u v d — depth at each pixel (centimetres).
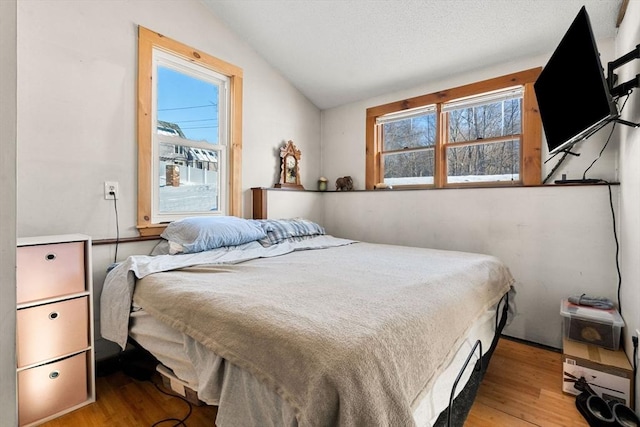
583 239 211
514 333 239
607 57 207
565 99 177
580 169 217
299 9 243
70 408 154
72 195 184
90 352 162
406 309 101
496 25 220
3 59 43
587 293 210
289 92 331
